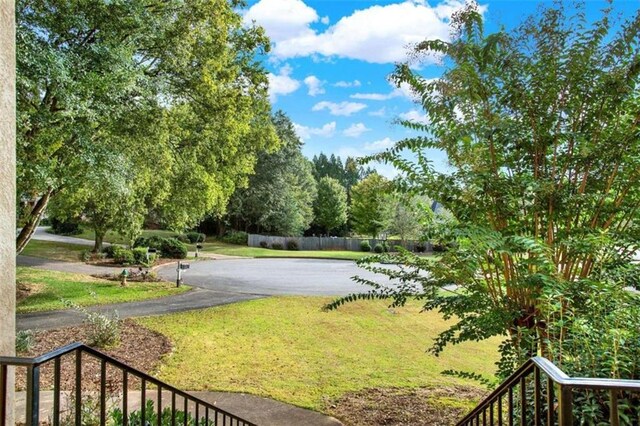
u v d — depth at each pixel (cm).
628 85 286
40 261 1720
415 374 646
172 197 1480
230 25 1166
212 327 903
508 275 318
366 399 543
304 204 3778
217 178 1609
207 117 1215
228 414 353
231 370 655
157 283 1407
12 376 185
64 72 558
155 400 513
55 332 810
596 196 283
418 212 380
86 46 657
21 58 526
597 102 301
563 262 304
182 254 2181
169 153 1080
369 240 3095
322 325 945
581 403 190
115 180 736
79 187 796
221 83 1187
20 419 410
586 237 286
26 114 584
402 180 351
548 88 304
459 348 798
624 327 217
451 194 329
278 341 820
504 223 325
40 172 650
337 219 4038
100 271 1585
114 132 806
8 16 200
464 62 313
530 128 316
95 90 630
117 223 1598
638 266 280
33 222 959
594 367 203
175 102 1083
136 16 701
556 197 299
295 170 3697
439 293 388
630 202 305
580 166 305
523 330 281
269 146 1698
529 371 152
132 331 851
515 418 266
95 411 365
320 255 2662
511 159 325
